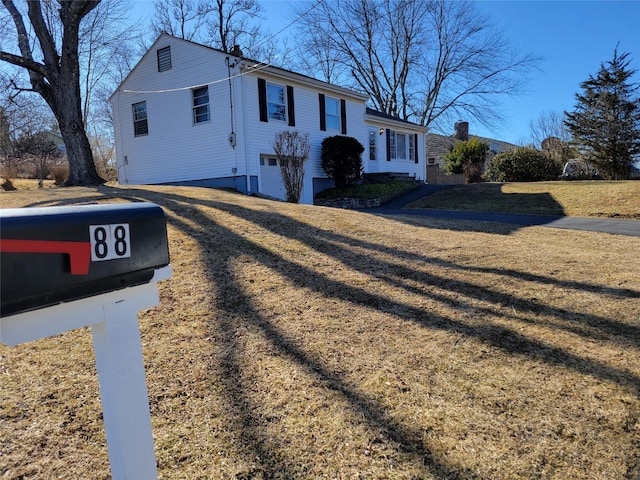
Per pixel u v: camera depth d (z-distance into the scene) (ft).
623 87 70.59
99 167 90.99
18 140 69.15
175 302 10.66
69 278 2.78
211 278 12.21
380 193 47.03
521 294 12.16
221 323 9.80
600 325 10.16
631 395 7.43
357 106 55.01
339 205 44.39
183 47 42.96
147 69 46.32
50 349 8.39
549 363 8.47
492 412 6.97
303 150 43.01
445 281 13.16
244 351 8.68
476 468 5.76
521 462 5.88
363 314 10.69
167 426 6.43
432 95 92.22
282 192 44.93
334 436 6.34
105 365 3.33
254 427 6.48
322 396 7.30
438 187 53.57
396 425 6.61
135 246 3.26
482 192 45.98
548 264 15.20
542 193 42.09
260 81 41.27
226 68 39.88
